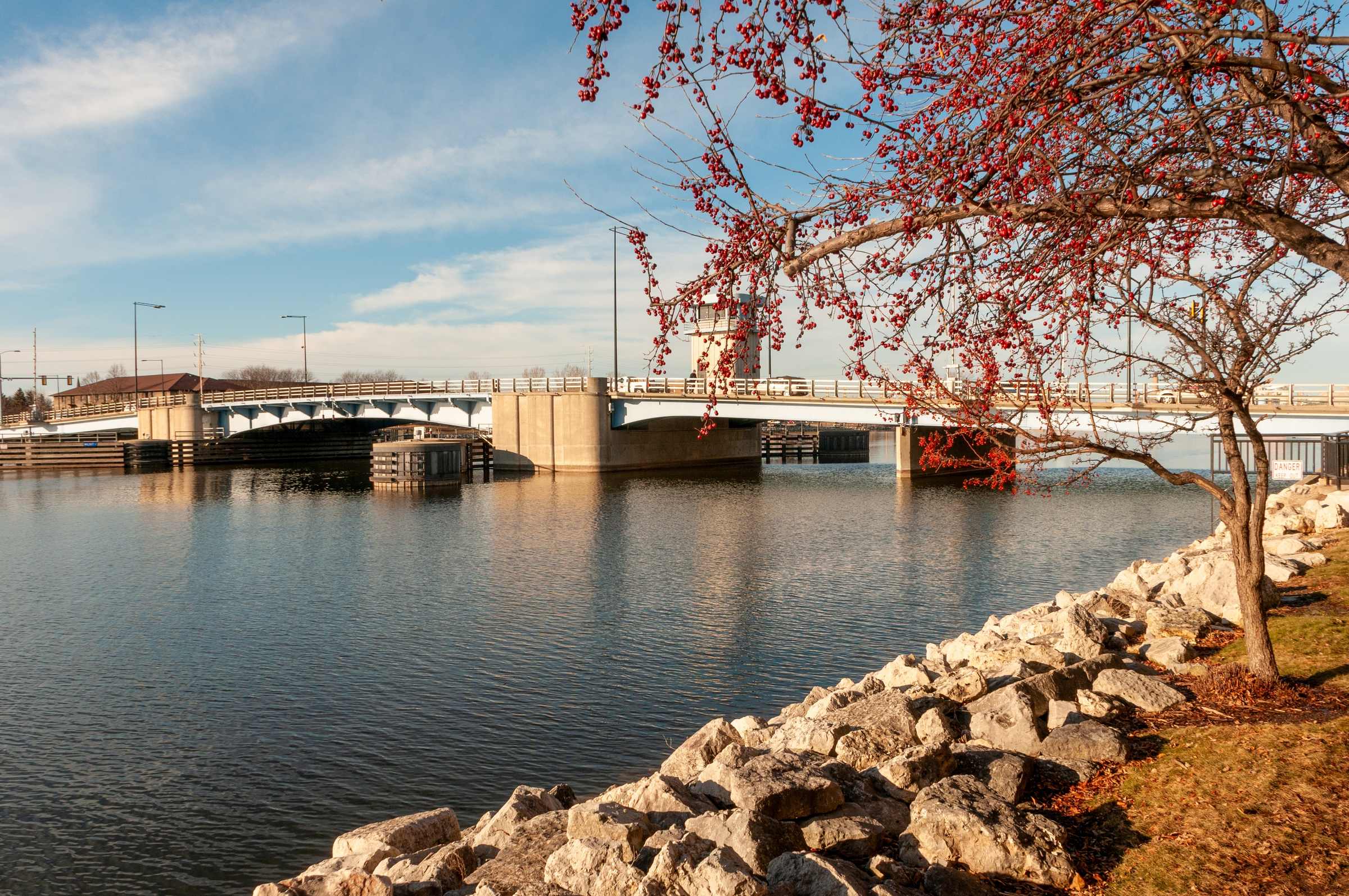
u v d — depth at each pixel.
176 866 11.55
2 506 57.31
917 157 7.30
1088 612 12.31
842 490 59.53
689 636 21.77
